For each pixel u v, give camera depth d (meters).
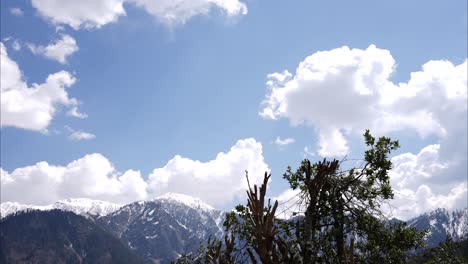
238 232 10.25
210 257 6.42
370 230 11.67
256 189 5.21
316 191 7.78
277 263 5.05
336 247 9.38
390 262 12.11
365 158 13.72
